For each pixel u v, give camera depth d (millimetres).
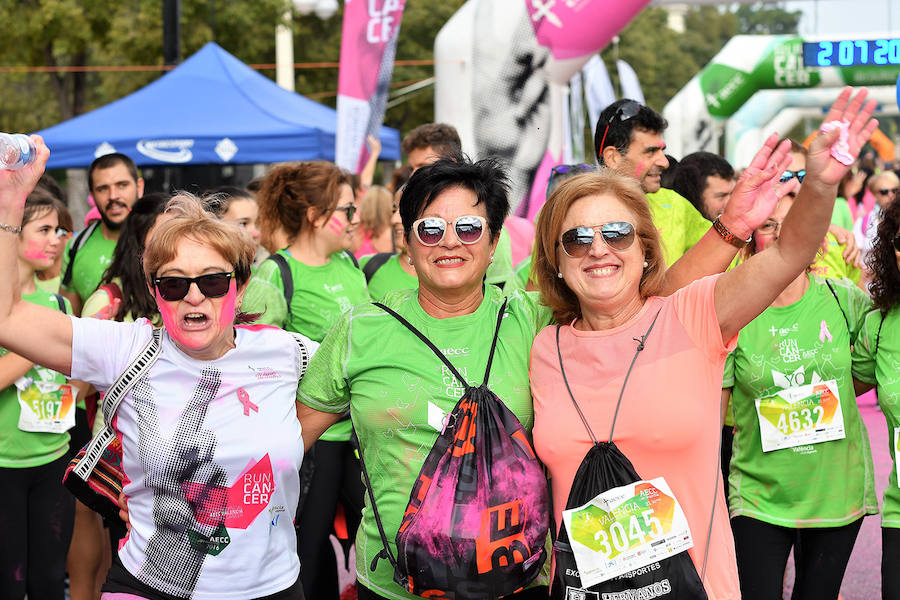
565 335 3051
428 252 3061
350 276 5102
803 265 2762
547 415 2967
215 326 3041
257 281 4859
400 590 3137
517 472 2916
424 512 2896
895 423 3982
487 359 3082
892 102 19188
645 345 2920
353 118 9617
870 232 5160
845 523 4070
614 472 2834
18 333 2943
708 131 17156
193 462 3027
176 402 3059
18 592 4484
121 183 5895
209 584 3045
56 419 4504
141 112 11367
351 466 4828
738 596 2861
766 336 4121
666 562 2779
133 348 3074
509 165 9047
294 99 12180
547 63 8992
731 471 4273
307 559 4695
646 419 2840
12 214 2852
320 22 27828
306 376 3236
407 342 3111
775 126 22625
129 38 20359
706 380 2879
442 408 3037
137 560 3082
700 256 3107
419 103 30859
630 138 4781
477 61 9062
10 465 4434
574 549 2826
